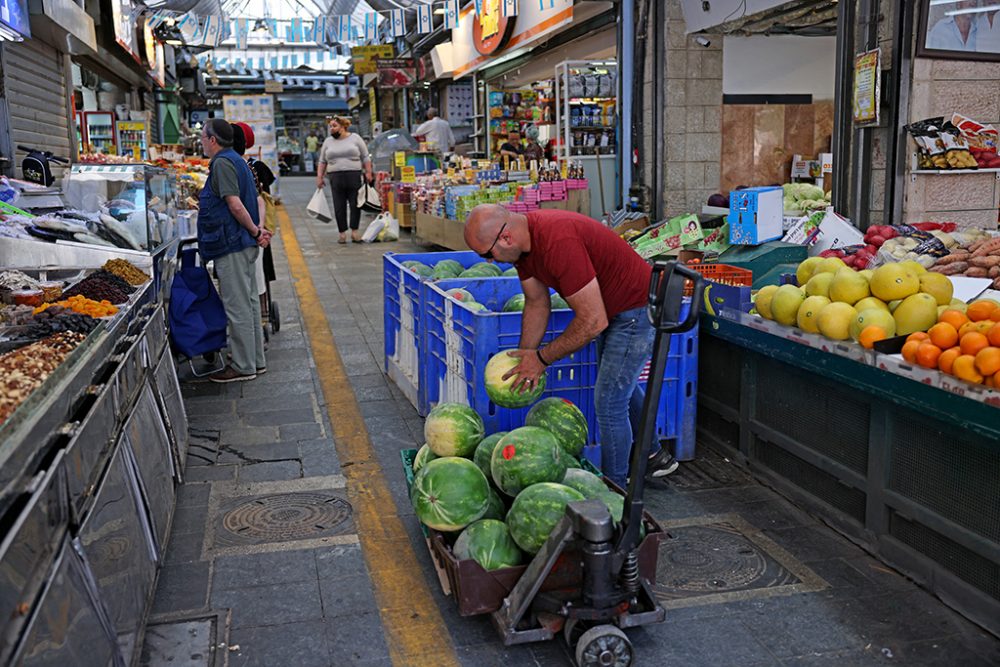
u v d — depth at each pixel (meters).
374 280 10.41
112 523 2.62
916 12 5.28
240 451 4.99
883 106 5.54
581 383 4.34
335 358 7.05
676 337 4.62
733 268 5.03
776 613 3.24
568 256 3.34
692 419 4.76
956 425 3.06
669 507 4.21
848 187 6.00
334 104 46.59
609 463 4.00
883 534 3.61
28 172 8.14
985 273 4.30
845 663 2.92
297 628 3.16
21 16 7.20
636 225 8.59
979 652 2.96
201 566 3.61
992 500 3.03
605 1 10.13
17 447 1.90
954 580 3.24
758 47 9.73
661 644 3.04
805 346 3.92
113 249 5.18
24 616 1.76
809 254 5.56
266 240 6.42
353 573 3.57
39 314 3.34
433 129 18.72
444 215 11.89
